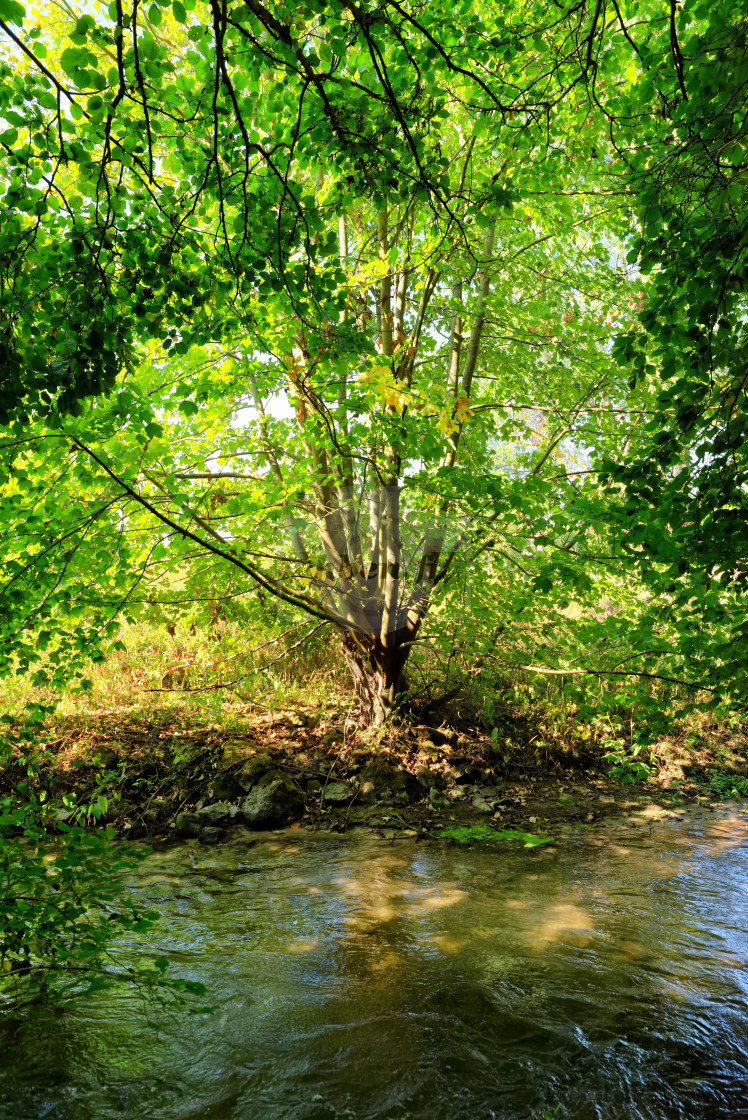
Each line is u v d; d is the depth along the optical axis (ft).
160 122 11.85
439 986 12.78
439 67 13.11
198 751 25.36
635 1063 10.58
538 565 24.71
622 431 27.76
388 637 27.66
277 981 12.93
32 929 11.30
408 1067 10.41
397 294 26.89
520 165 18.54
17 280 11.10
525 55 17.80
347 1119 9.30
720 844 21.39
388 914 16.12
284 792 23.61
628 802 25.70
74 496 17.31
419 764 26.27
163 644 33.01
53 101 10.46
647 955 14.06
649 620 17.80
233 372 19.08
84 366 10.84
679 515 13.30
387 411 21.43
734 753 30.76
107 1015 11.60
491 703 29.91
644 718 17.48
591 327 26.63
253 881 18.25
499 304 25.29
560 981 12.98
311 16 11.26
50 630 16.81
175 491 18.43
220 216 11.99
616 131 16.80
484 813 24.06
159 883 17.98
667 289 12.27
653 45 13.82
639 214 13.12
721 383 12.82
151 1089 9.82
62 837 11.93
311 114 12.42
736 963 13.74
